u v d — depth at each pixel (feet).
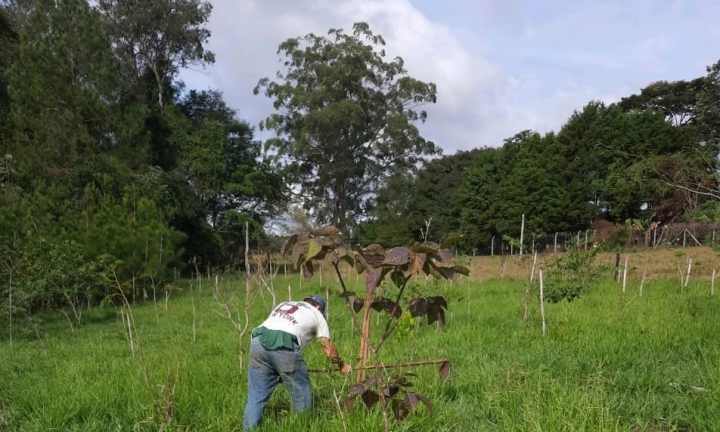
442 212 152.35
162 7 117.29
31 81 68.13
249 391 15.57
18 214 51.49
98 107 73.46
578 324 27.12
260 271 30.89
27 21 89.97
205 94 133.49
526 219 117.91
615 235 73.36
